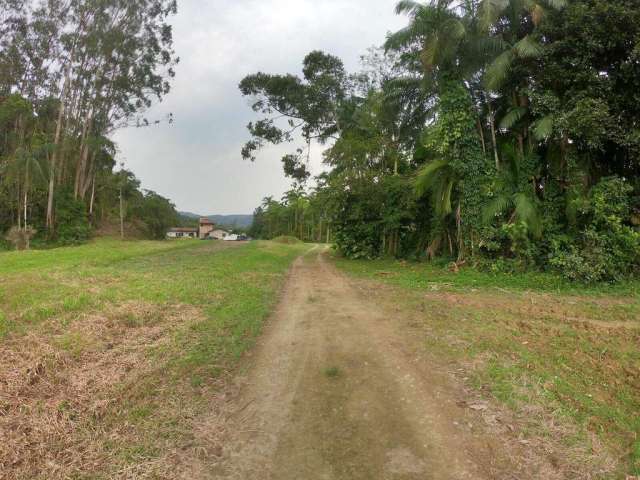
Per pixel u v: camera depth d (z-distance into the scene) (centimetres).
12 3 2609
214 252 2141
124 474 268
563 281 1070
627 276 1095
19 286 825
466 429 331
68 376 410
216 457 293
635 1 1030
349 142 2083
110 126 3172
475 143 1302
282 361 486
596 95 1088
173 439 312
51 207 2917
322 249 3497
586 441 315
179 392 390
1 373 400
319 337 585
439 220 1577
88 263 1351
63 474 264
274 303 838
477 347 532
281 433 326
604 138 1082
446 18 1286
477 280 1127
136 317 632
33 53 2788
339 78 2483
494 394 394
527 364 473
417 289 1021
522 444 311
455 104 1302
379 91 2088
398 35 1388
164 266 1379
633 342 576
